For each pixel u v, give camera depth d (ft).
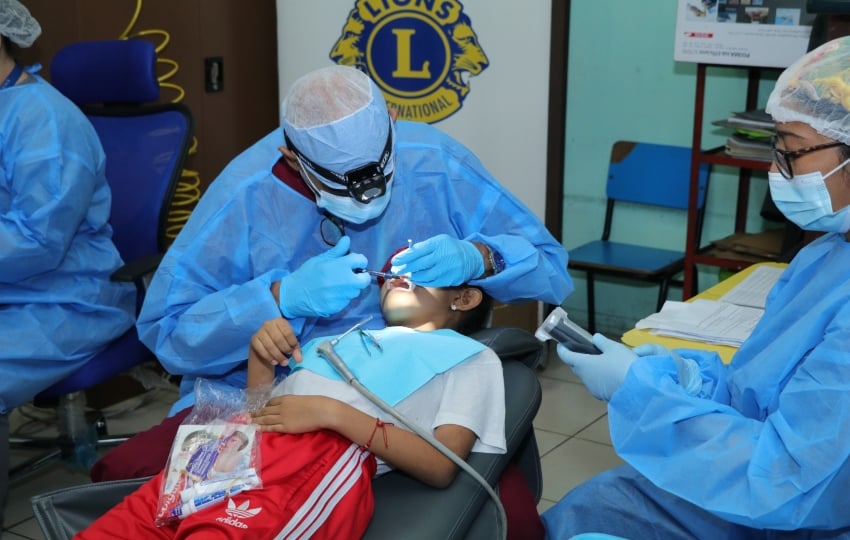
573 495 5.72
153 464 5.65
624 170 12.23
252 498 4.71
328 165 5.56
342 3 12.09
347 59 12.24
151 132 9.05
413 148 6.39
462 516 4.99
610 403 4.77
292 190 6.13
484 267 6.02
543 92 11.45
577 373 5.09
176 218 11.94
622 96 12.26
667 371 4.89
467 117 11.91
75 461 8.93
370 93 5.67
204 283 6.15
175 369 6.17
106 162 9.06
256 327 5.75
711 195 12.13
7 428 7.90
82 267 8.31
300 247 6.25
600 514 5.50
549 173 12.18
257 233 6.16
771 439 4.26
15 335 7.80
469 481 5.10
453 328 6.08
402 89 12.04
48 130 7.79
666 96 11.96
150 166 8.98
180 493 4.78
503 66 11.56
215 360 6.07
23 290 8.02
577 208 13.03
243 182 6.12
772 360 4.72
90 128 8.30
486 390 5.33
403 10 11.80
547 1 11.12
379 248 6.34
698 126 10.08
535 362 6.22
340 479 4.85
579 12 12.19
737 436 4.37
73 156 7.87
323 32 12.29
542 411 10.86
